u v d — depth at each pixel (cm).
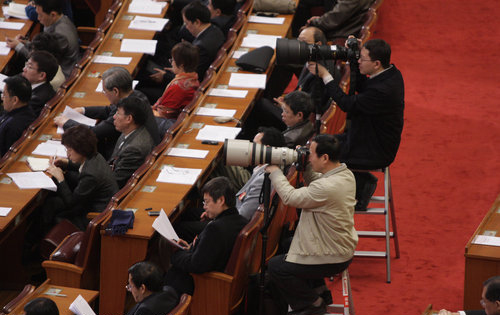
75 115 1515
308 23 1762
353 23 1742
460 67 1962
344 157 1259
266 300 1156
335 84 1206
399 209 1485
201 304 1130
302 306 1057
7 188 1318
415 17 2141
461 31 2092
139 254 1163
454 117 1770
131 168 1360
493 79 1912
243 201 1227
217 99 1519
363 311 1222
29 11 1845
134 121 1365
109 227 1159
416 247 1379
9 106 1489
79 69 1631
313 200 997
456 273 1310
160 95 1730
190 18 1673
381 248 1380
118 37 1734
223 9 1753
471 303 1102
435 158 1634
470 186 1546
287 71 1745
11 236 1320
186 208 1340
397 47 2041
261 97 1623
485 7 2173
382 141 1234
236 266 1102
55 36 1684
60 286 1147
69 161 1369
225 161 1009
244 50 1664
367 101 1197
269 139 1177
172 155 1357
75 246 1209
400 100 1211
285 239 1228
